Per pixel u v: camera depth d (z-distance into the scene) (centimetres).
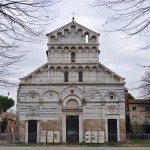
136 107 11050
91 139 6825
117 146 6069
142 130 10094
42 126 7050
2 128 11244
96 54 7375
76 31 7469
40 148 5444
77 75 7294
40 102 7131
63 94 7194
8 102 13712
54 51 7400
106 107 7100
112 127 7025
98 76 7275
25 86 7212
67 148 5478
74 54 7400
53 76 7288
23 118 7075
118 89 7162
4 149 5116
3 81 1494
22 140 6969
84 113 7100
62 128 7044
